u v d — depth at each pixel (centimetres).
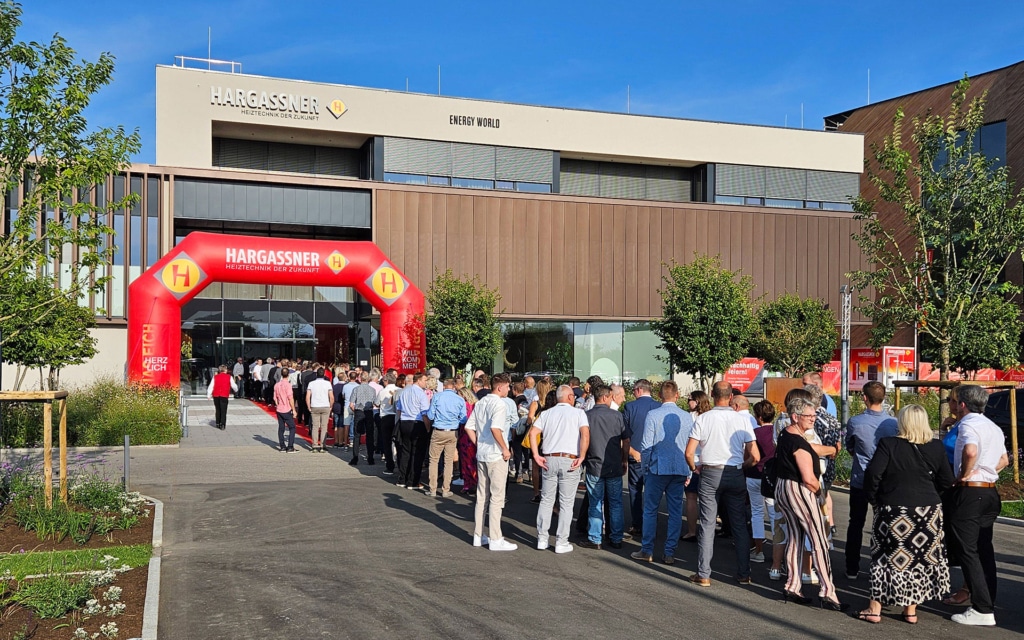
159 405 1892
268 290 3328
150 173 2872
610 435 919
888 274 1795
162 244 2881
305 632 616
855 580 791
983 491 661
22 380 2486
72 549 841
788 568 714
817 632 629
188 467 1501
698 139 3753
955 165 1684
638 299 3316
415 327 2438
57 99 1155
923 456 655
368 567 810
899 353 2156
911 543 648
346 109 3288
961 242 1683
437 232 3105
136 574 767
